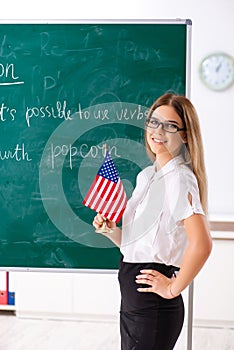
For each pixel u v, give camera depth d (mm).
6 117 2932
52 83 2906
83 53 2893
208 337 4035
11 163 2934
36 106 2916
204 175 2340
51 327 4195
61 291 4277
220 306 4094
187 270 2170
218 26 4207
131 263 2303
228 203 4309
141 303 2256
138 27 2871
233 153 4281
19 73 2916
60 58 2900
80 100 2902
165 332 2273
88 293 4250
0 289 4398
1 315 4422
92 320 4293
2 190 2943
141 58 2879
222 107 4266
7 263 2959
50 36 2895
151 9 4230
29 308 4316
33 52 2908
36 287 4297
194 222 2182
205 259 2178
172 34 2865
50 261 2938
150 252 2262
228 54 4219
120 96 2898
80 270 2924
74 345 3881
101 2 4242
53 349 3807
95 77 2896
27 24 2900
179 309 2312
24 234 2941
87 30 2883
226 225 3984
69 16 4266
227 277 4059
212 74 4234
